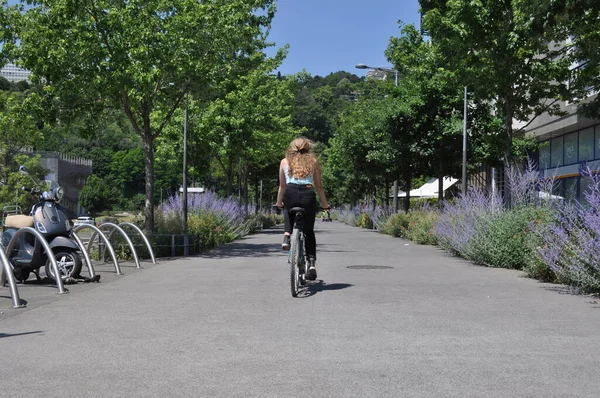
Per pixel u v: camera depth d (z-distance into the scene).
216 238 21.11
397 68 26.66
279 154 41.28
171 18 17.44
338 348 5.18
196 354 5.00
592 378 4.29
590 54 15.15
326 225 55.09
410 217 27.28
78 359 4.87
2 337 5.71
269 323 6.27
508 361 4.75
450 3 15.66
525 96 18.19
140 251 15.66
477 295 8.27
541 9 12.17
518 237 12.13
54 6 16.66
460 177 28.75
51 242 9.94
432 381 4.23
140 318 6.61
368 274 11.08
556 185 13.28
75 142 103.69
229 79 19.42
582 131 27.58
